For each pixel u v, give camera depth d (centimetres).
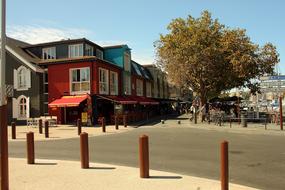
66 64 3319
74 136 2098
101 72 3406
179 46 3378
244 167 1040
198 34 3344
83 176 880
